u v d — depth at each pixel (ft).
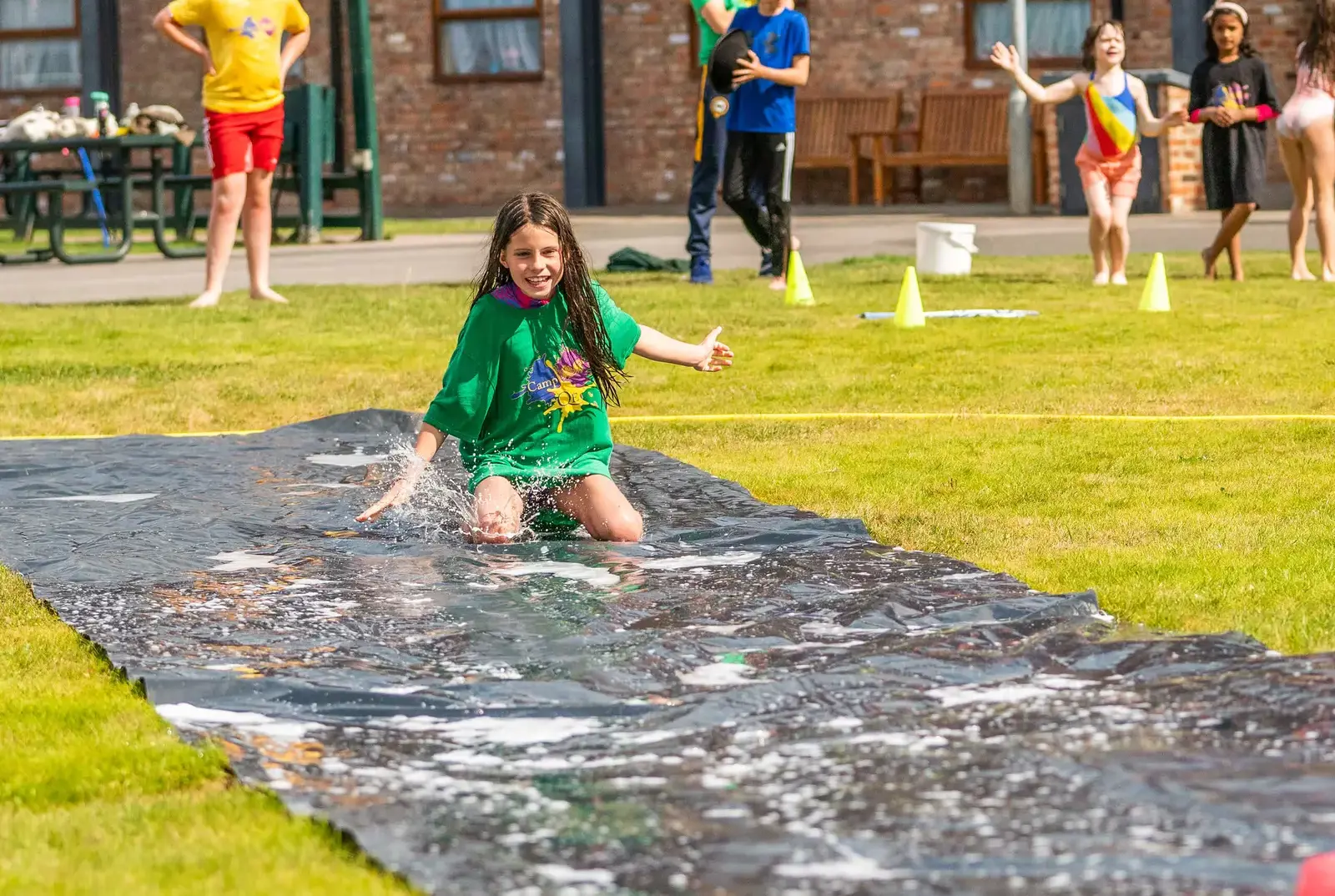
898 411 26.71
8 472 22.90
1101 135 45.85
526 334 18.84
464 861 8.96
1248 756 10.22
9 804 10.23
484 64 97.96
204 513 19.99
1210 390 27.66
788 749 10.76
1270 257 55.72
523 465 18.86
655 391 29.30
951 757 10.46
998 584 15.43
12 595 16.02
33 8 102.27
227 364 33.50
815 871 8.70
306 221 71.92
